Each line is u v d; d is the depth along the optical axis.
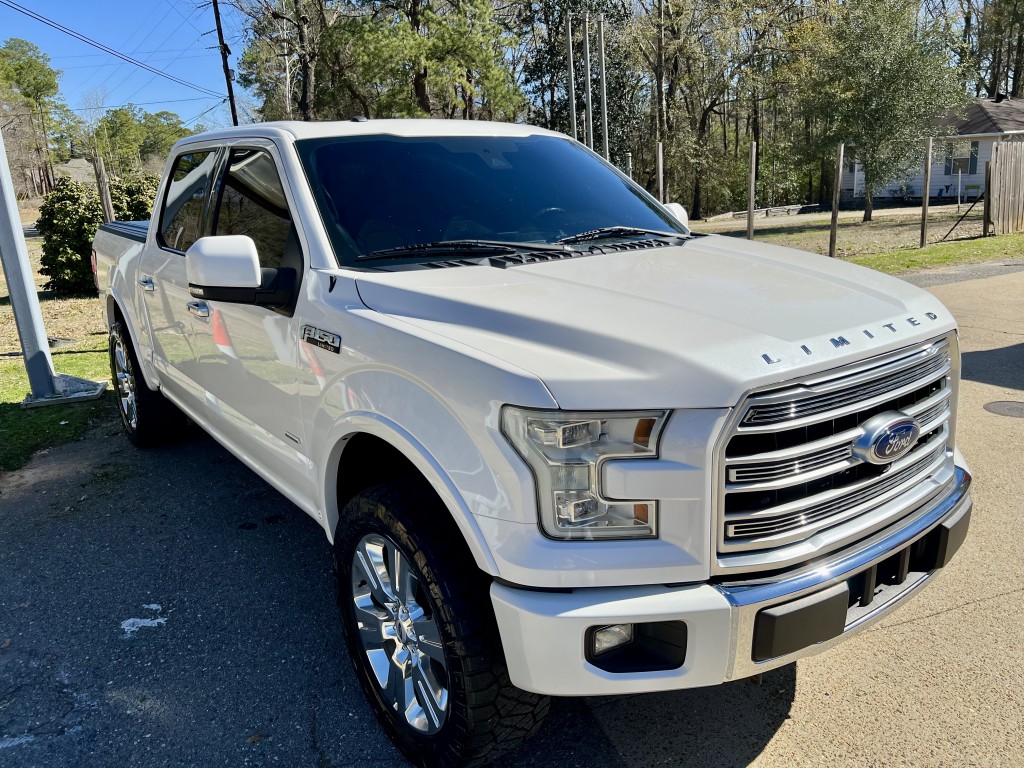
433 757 2.46
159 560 4.08
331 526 2.96
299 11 34.75
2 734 2.82
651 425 2.01
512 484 2.06
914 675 2.95
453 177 3.48
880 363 2.25
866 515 2.35
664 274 2.75
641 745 2.68
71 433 6.18
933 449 2.58
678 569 2.04
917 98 28.14
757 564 2.10
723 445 1.99
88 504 4.82
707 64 42.72
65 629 3.47
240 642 3.34
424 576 2.31
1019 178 17.95
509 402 2.05
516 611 2.06
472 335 2.31
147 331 4.86
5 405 7.03
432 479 2.26
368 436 2.73
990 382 6.42
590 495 2.04
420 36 33.56
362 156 3.40
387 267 2.89
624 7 41.66
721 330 2.17
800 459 2.10
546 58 42.28
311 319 2.88
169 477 5.22
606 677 2.06
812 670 3.02
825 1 35.72
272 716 2.88
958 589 3.51
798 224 30.59
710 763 2.57
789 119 40.16
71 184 13.16
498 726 2.30
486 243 3.12
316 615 3.53
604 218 3.63
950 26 30.88
